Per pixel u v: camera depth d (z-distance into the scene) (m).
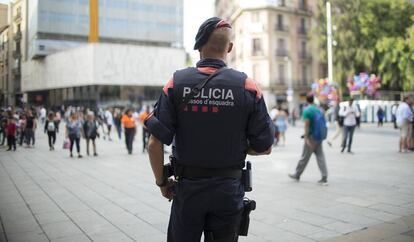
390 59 28.88
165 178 2.11
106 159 11.29
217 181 1.98
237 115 1.97
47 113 14.01
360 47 32.38
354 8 32.50
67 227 4.49
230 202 1.99
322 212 4.93
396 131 21.27
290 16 45.19
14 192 6.54
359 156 10.79
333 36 34.31
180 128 2.00
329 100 28.66
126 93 29.28
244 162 2.13
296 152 12.42
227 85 1.98
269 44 43.91
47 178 7.97
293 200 5.62
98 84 27.22
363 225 4.32
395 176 7.46
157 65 30.97
